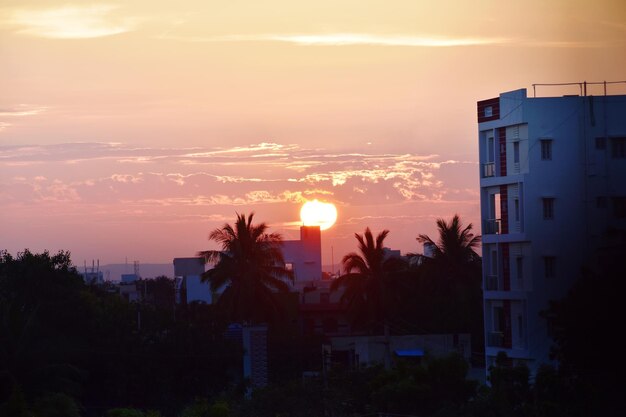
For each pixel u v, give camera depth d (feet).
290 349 307.17
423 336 274.16
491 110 236.02
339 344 297.94
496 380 175.73
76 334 270.05
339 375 207.51
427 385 188.75
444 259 335.47
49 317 267.80
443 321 319.68
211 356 273.13
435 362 191.01
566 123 227.20
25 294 270.87
